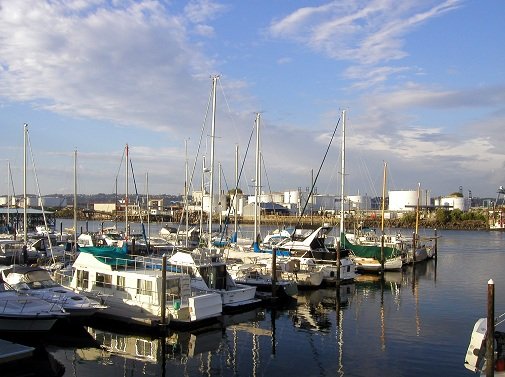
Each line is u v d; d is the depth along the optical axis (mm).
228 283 32969
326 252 44406
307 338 26328
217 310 27734
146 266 30812
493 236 120688
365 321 30250
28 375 19828
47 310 24156
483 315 31766
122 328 27062
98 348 24141
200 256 32469
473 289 42500
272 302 34750
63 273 33500
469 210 180000
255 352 23828
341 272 43688
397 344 25031
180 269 31188
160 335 26094
